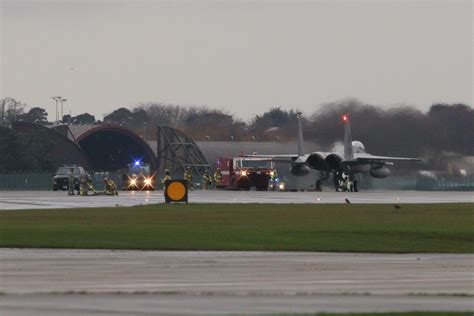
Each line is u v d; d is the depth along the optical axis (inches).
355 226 6018.7
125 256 4411.9
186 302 3011.8
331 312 2822.3
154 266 4003.4
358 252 4670.3
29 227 5920.3
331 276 3695.9
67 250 4665.4
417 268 3981.3
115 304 2965.1
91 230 5674.2
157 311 2832.2
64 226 6033.5
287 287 3376.0
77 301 3024.1
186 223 6358.3
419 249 4810.5
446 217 6973.4
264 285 3427.7
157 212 7628.0
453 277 3673.7
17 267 3946.9
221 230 5703.7
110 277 3636.8
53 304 2962.6
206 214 7347.4
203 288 3336.6
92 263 4106.8
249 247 4817.9
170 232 5565.9
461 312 2842.0
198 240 5118.1
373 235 5413.4
